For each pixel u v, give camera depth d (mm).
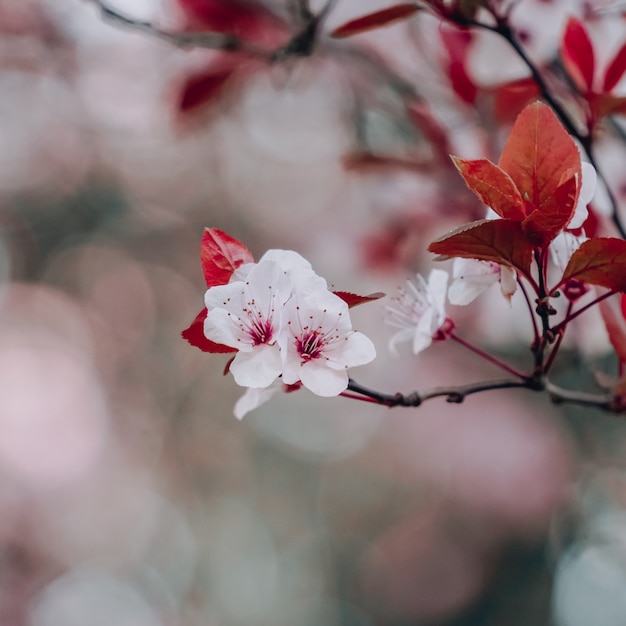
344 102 2281
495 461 3723
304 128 3438
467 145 1713
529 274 935
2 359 4688
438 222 1990
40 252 4762
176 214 4516
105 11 1624
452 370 3168
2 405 4637
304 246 3213
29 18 3035
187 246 4641
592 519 3902
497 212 914
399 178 1998
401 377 3150
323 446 5203
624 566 3914
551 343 1001
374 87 2113
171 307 4859
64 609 4926
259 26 1870
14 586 4742
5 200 4492
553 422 3822
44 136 4043
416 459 4207
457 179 1749
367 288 2312
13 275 4801
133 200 4504
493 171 901
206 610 5461
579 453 3799
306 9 1695
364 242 2135
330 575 5410
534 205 918
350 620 5266
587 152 1289
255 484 5270
